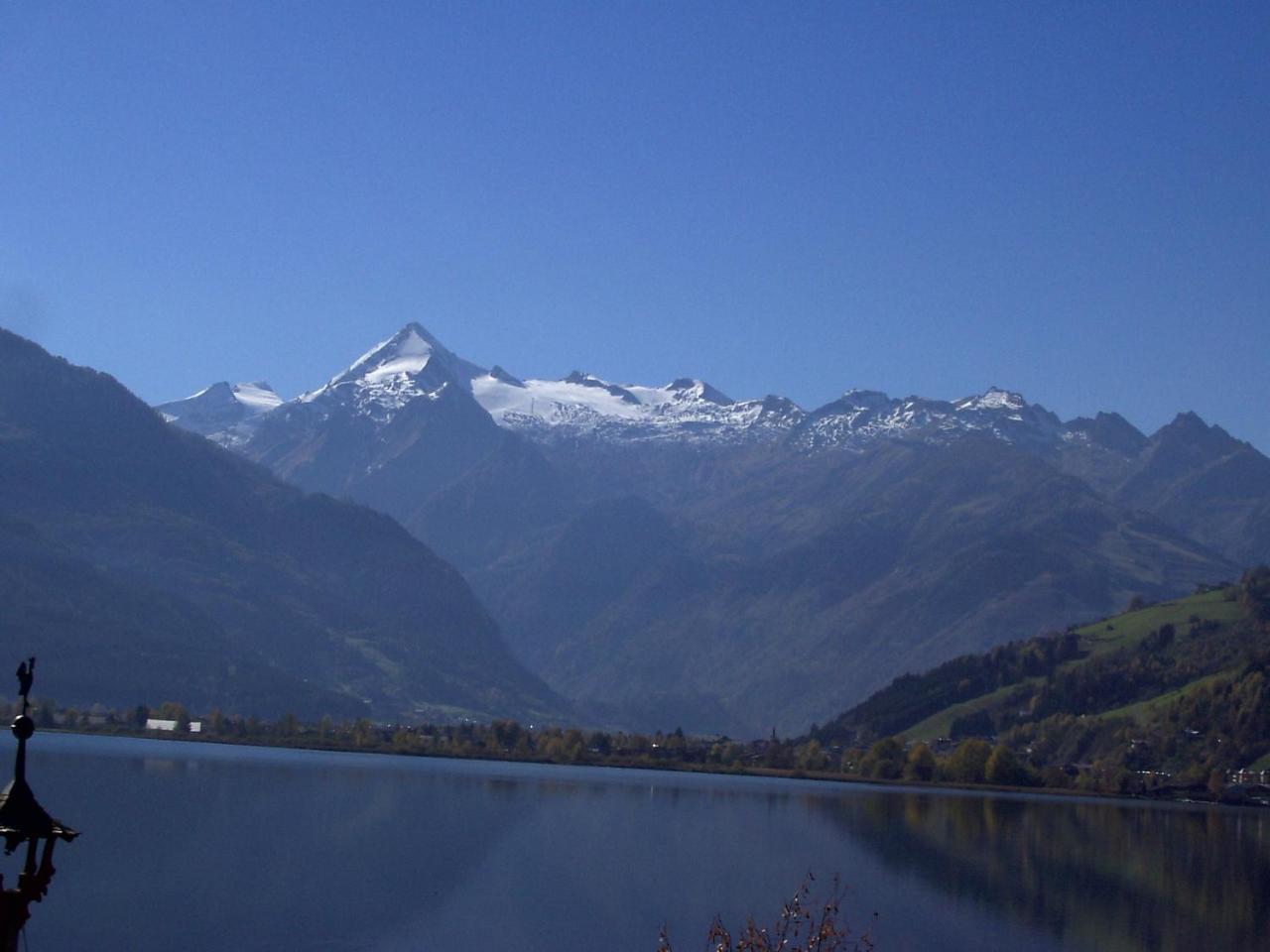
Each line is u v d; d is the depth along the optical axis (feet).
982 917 472.44
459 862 554.05
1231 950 435.53
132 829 592.19
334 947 381.60
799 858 614.75
